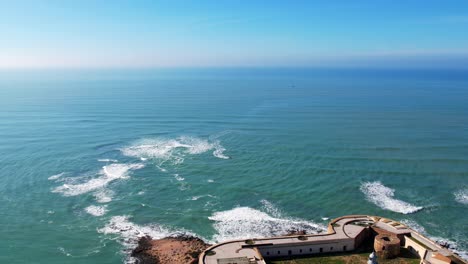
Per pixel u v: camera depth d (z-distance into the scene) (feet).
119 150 271.49
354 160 244.63
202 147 279.08
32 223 161.89
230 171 226.58
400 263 124.06
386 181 210.38
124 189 199.72
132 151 269.23
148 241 148.97
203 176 218.79
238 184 206.18
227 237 152.05
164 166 236.43
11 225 159.53
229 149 272.92
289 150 267.80
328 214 172.76
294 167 231.91
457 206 180.86
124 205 180.86
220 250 125.29
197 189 200.13
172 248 142.92
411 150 268.21
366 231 140.67
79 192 194.90
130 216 169.78
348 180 211.20
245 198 188.96
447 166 234.38
